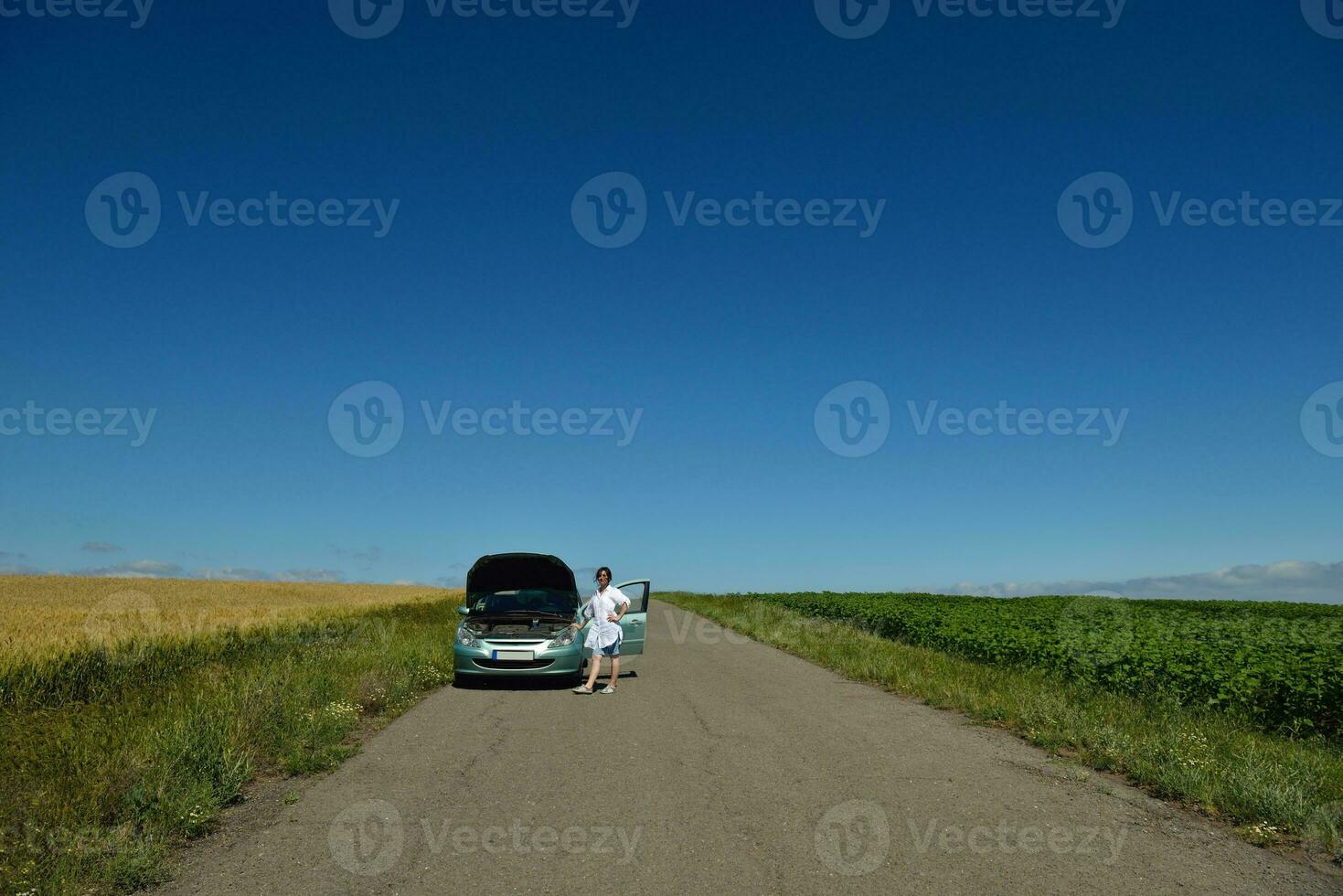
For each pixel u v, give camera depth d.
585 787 6.79
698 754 8.03
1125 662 12.40
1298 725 9.59
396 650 14.95
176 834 5.57
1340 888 4.67
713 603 45.12
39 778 6.16
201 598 48.56
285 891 4.58
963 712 10.52
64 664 11.95
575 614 14.06
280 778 7.11
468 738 8.88
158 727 7.36
